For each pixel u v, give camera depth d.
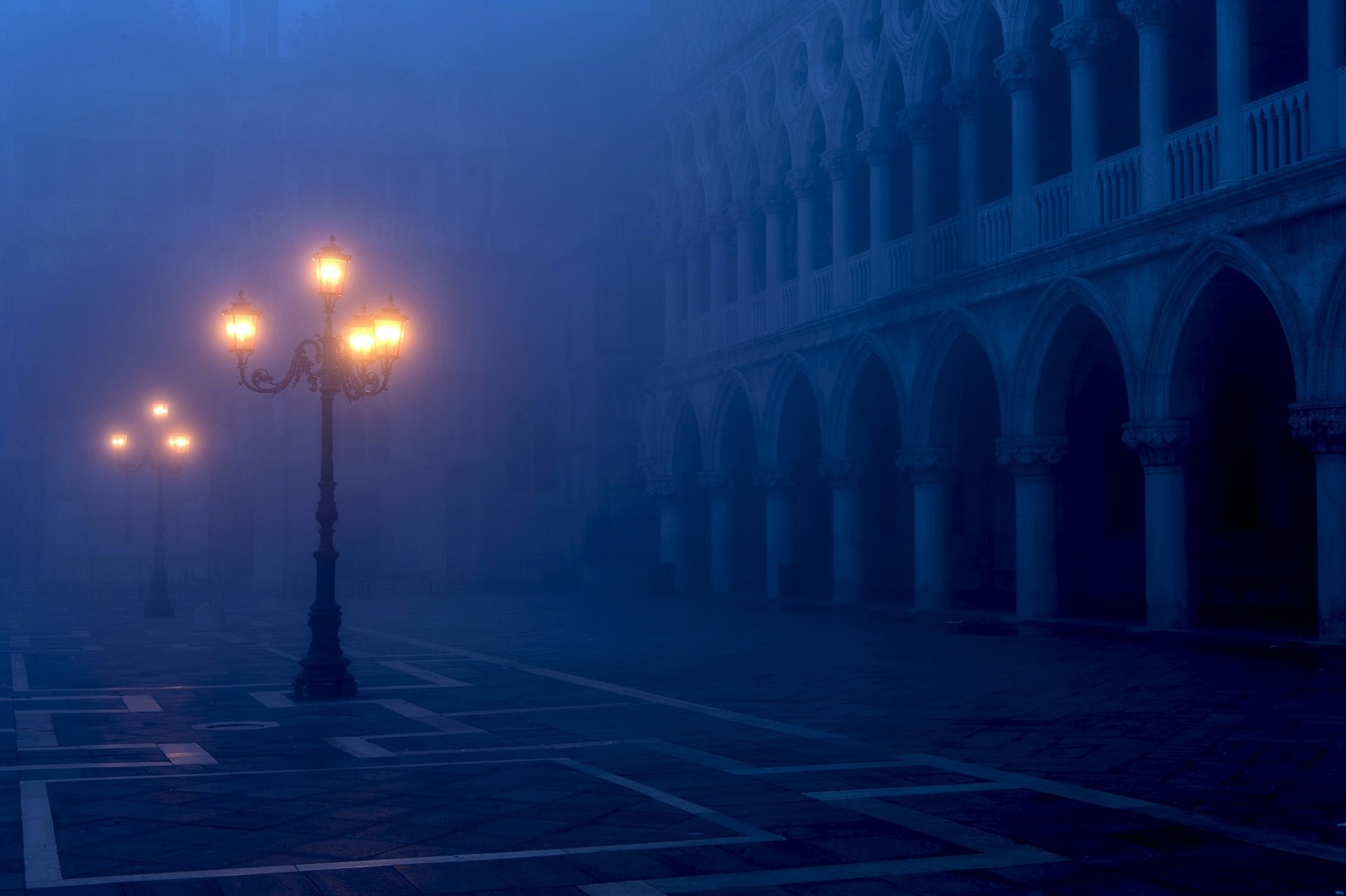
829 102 33.09
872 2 31.59
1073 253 23.55
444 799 9.31
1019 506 25.73
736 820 8.52
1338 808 8.72
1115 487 30.12
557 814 8.74
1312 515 24.78
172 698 16.31
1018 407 25.45
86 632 30.11
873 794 9.35
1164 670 16.78
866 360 31.64
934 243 28.72
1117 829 8.15
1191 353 21.48
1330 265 18.11
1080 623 24.22
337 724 13.63
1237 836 7.93
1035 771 10.27
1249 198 19.36
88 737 12.70
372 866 7.34
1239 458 26.48
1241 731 11.91
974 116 27.20
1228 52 20.12
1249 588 26.03
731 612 32.78
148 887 6.88
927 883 6.94
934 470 28.98
